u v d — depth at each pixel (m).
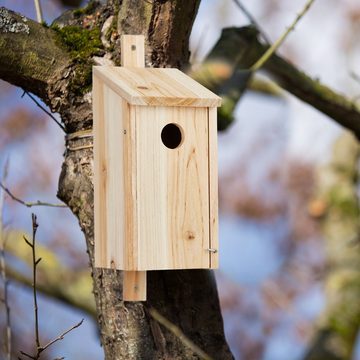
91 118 5.92
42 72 5.89
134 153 5.35
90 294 10.53
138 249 5.36
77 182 5.92
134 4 5.98
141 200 5.36
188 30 6.15
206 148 5.50
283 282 15.10
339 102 8.48
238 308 15.04
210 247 5.50
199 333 5.77
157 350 5.67
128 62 5.81
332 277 13.02
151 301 5.71
